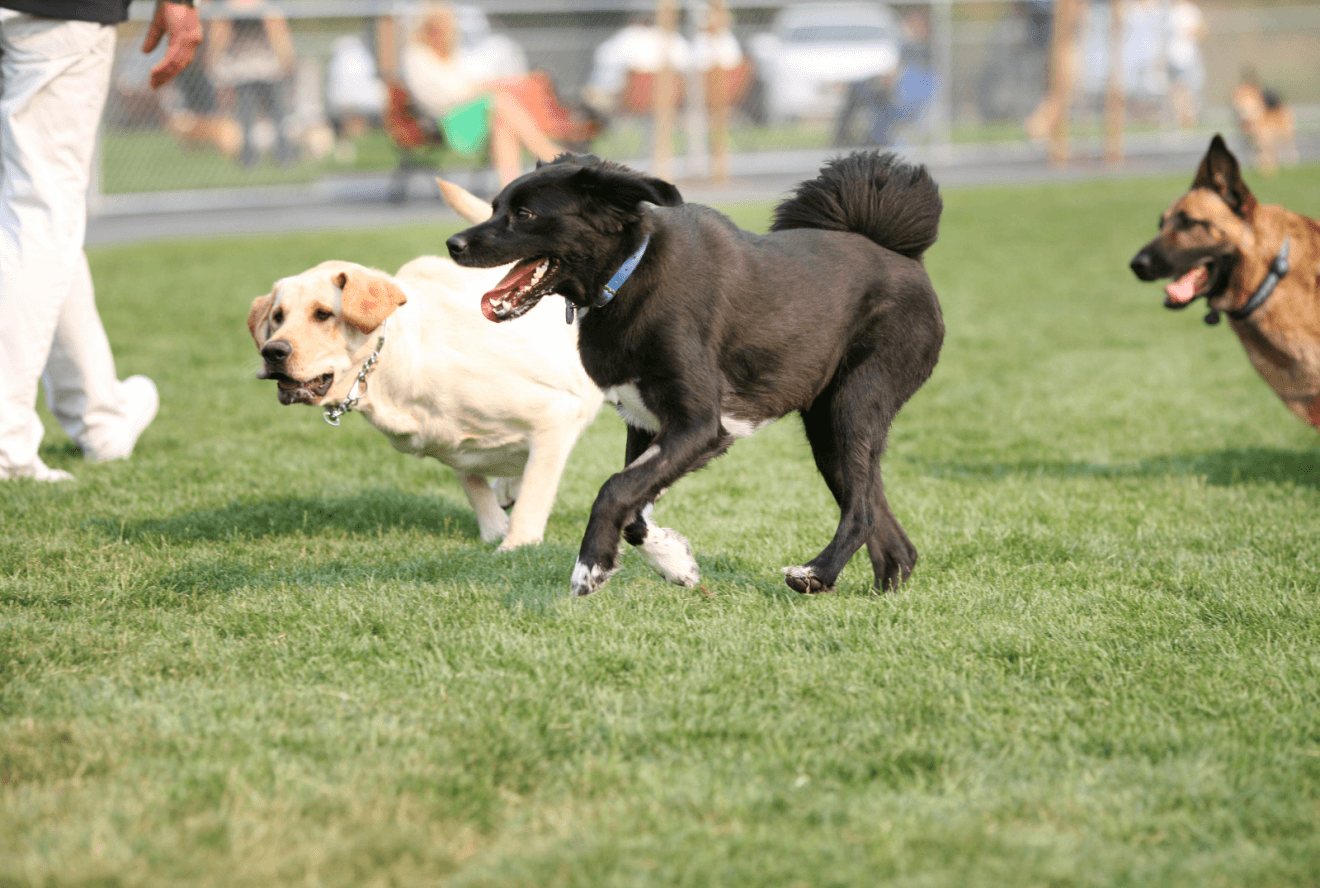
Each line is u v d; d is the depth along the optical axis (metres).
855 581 6.09
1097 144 32.53
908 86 28.72
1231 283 7.93
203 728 4.21
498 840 3.59
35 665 4.77
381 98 28.36
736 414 5.43
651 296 5.06
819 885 3.36
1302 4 38.38
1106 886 3.35
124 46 23.58
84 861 3.37
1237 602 5.51
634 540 5.52
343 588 5.70
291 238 19.38
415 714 4.34
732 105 28.23
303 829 3.59
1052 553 6.40
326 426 9.75
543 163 5.47
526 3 26.52
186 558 6.26
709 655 4.88
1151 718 4.37
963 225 21.92
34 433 7.73
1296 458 8.71
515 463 6.62
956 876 3.39
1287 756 4.07
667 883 3.37
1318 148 32.25
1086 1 31.80
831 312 5.52
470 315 6.23
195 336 13.07
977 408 10.57
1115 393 11.06
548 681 4.62
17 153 7.40
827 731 4.25
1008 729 4.29
